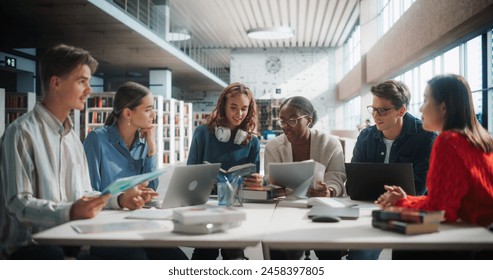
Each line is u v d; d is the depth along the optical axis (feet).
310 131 10.01
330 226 6.05
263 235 5.53
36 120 6.77
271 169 8.20
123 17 34.73
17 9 31.19
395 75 37.81
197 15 55.98
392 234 5.53
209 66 89.25
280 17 56.95
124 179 6.26
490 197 6.08
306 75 76.59
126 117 8.95
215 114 9.85
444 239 5.23
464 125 6.41
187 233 5.64
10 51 47.91
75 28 36.81
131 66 58.13
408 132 9.31
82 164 7.61
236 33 66.08
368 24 44.91
